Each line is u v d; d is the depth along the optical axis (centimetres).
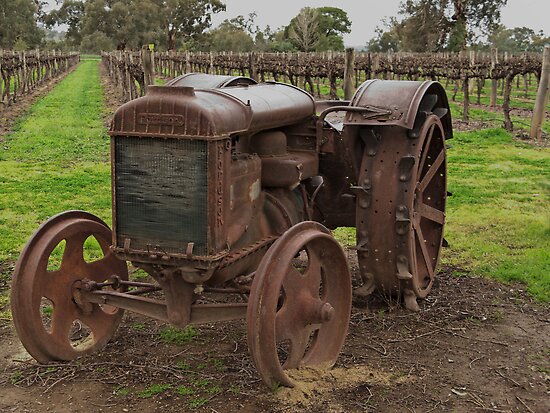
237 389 390
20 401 380
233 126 369
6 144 1484
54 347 420
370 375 414
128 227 373
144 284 445
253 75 2055
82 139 1583
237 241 396
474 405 383
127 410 368
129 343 464
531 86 3806
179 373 413
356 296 556
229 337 475
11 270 633
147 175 363
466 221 830
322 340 427
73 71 5375
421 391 397
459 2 5175
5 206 892
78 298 429
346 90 1145
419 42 5709
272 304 347
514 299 564
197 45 8144
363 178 496
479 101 2620
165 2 8150
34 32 8138
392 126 496
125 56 2614
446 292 579
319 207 548
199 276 365
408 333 486
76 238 430
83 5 9575
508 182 1086
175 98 354
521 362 442
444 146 573
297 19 6494
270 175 437
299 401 376
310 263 402
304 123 491
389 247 496
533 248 712
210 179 352
